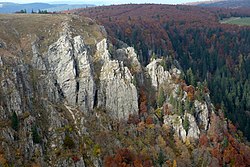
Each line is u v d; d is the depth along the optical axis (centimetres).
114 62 14700
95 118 13775
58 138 12431
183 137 13738
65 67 14425
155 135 13550
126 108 14200
